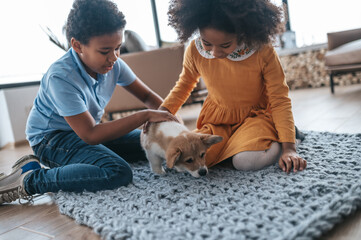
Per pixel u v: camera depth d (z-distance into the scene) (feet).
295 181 3.87
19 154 9.73
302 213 2.99
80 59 4.66
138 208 3.73
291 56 16.83
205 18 3.88
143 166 5.59
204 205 3.55
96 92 5.04
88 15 4.04
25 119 12.46
